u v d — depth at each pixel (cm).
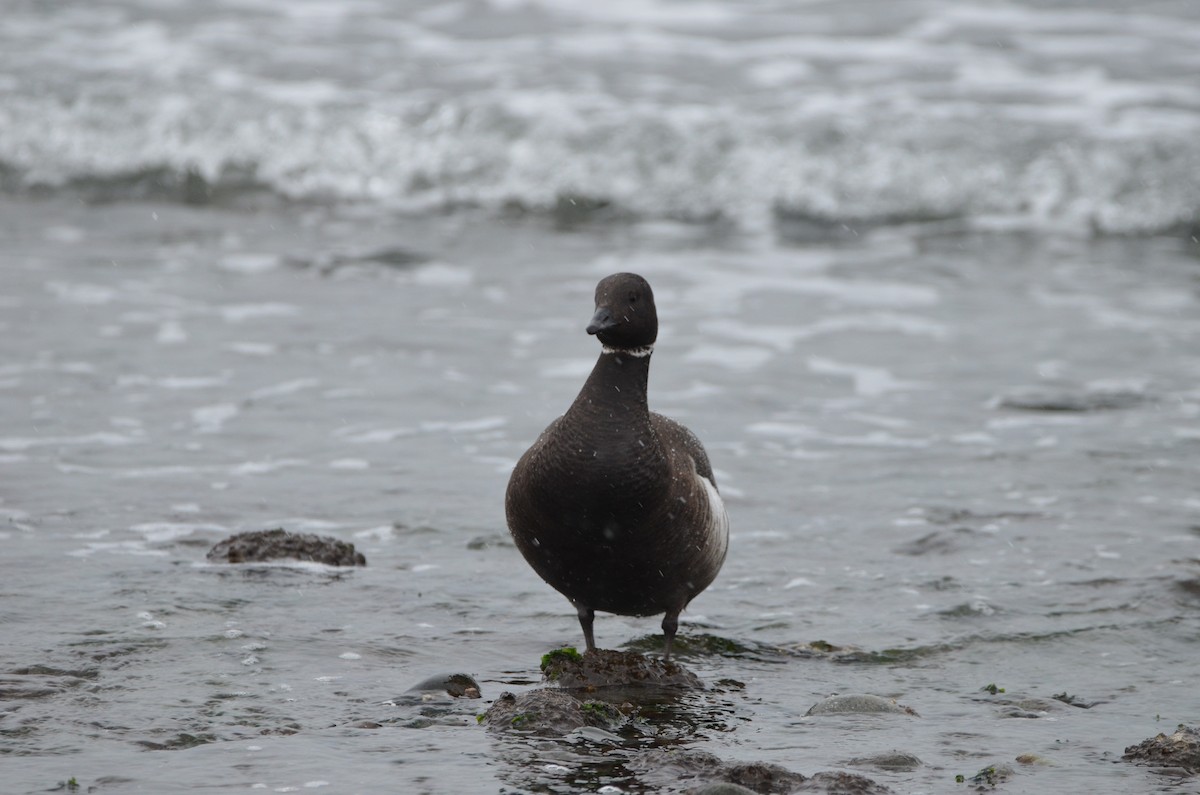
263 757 780
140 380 1580
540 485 908
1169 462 1402
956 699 909
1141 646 1002
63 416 1462
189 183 2517
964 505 1295
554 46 3017
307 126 2584
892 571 1149
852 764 791
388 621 1022
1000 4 3288
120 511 1229
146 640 955
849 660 982
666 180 2473
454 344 1742
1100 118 2609
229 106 2620
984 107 2666
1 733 802
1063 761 796
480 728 834
